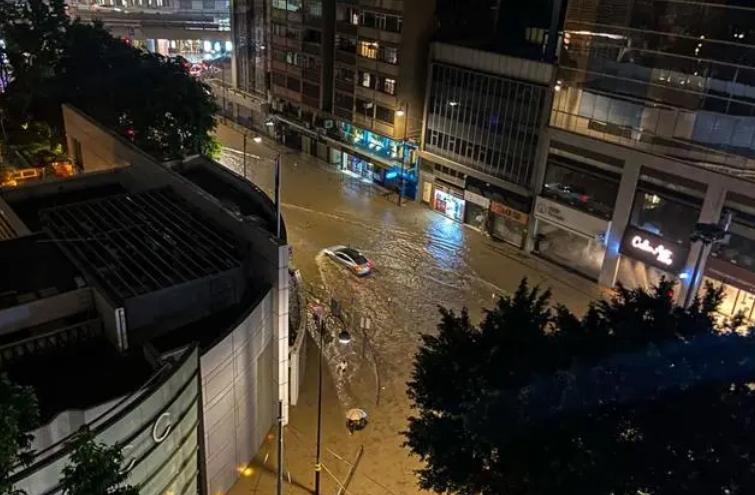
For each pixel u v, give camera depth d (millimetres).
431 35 54062
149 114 47875
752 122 34812
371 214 54250
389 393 32719
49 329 22781
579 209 44156
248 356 24922
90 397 20641
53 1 54500
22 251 25672
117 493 12234
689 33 36500
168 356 21531
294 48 66250
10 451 11727
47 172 48094
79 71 51625
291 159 67750
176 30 98562
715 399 16703
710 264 37625
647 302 19469
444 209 54812
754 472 15867
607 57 40500
